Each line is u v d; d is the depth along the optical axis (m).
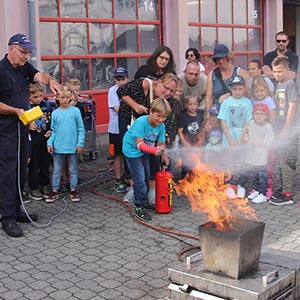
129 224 5.46
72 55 10.25
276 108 6.19
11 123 5.13
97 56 10.70
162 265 4.42
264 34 14.78
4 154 5.14
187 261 3.53
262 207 6.03
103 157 8.90
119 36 11.06
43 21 9.70
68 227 5.38
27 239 5.05
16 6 8.45
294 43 17.67
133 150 5.50
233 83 6.07
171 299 3.48
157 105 5.37
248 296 3.17
